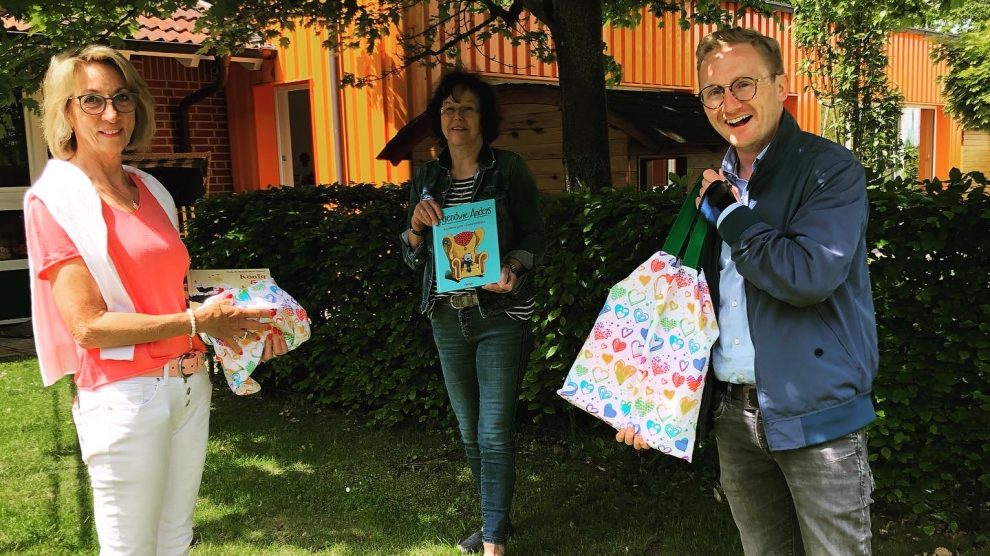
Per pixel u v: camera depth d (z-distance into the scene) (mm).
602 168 5066
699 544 3404
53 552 3492
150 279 2279
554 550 3439
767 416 2012
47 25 4969
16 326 8664
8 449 4844
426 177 3424
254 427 5238
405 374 4930
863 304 2041
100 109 2170
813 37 10602
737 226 1979
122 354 2170
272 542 3596
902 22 6551
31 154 8773
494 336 3238
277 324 2547
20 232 8828
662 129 6141
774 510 2285
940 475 3354
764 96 2041
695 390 2133
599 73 5035
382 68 8383
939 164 17422
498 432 3242
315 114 9102
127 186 2357
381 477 4312
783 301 1970
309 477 4340
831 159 1983
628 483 4066
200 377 2471
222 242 5852
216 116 9930
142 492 2246
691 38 11062
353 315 5199
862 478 2002
